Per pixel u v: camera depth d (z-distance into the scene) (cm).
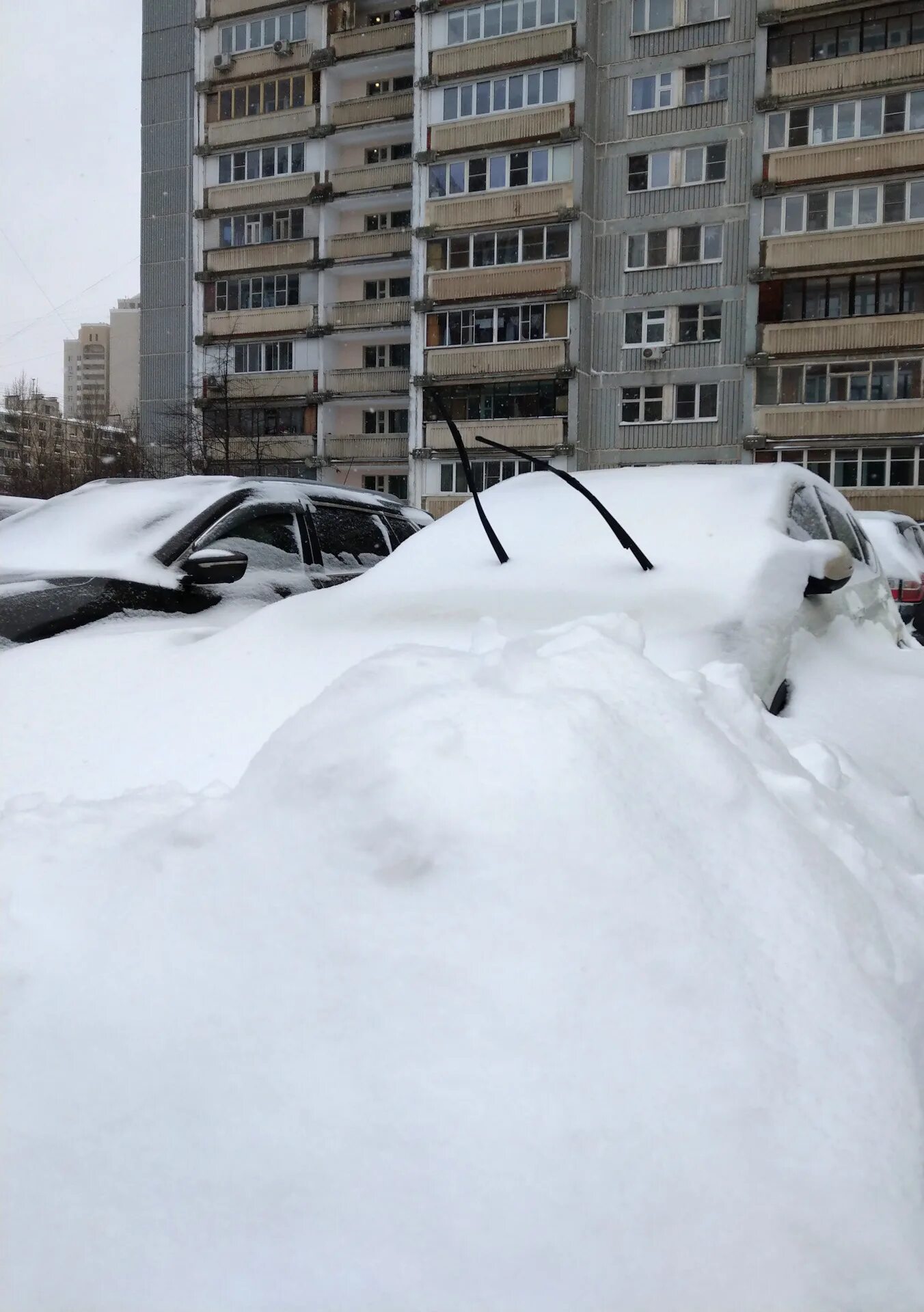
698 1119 133
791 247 2961
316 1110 138
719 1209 125
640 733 187
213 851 184
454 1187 127
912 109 2836
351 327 3581
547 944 150
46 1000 163
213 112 3794
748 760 203
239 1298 120
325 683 324
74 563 513
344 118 3584
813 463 3000
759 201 2991
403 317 3516
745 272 3080
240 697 325
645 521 416
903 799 263
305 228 3666
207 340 3791
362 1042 145
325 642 353
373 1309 118
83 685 354
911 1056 152
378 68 3569
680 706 200
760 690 330
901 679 396
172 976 163
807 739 266
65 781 295
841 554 411
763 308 3012
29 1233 129
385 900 161
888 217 2873
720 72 3083
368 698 201
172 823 199
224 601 534
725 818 179
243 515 580
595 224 3231
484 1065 139
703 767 186
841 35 2925
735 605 350
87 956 170
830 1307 117
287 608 397
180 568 528
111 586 491
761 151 2983
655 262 3181
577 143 3136
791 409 2983
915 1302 119
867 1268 121
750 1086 137
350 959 155
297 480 643
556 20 3158
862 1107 138
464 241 3306
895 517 1177
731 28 3058
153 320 4019
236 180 3775
